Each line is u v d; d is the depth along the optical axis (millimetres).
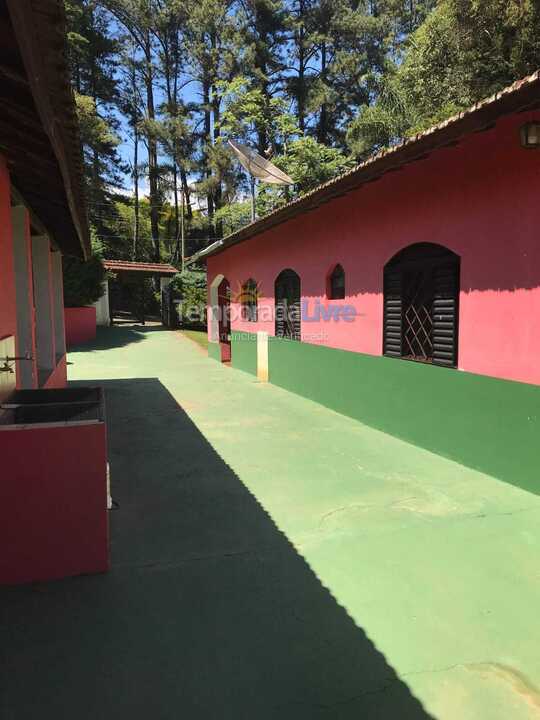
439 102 15273
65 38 2285
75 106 2955
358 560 3275
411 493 4422
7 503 2893
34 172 4434
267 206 22625
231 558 3309
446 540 3537
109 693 2135
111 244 33938
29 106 2959
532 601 2820
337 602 2809
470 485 4578
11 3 1752
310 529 3738
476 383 4906
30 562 2967
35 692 2133
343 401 7617
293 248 9039
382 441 6141
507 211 4434
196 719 2008
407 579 3045
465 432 5102
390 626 2600
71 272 18141
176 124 29453
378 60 27969
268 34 30016
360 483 4691
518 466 4480
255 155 19672
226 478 4863
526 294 4309
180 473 5012
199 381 10805
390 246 6164
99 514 3045
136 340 18906
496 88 13469
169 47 32438
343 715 2037
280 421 7230
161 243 37250
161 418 7395
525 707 2084
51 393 4113
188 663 2320
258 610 2732
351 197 6977
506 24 12695
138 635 2512
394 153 4750
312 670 2283
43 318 7637
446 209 5164
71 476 2967
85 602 2785
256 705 2080
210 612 2713
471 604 2791
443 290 5352
